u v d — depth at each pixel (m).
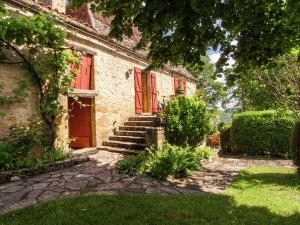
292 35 4.27
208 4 3.46
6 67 7.21
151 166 6.73
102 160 8.14
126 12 4.20
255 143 11.24
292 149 7.06
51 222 3.79
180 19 3.79
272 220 4.05
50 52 7.90
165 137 8.72
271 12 4.18
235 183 6.30
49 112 7.90
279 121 10.82
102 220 3.88
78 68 9.23
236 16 3.86
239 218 4.08
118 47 11.36
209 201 4.80
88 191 5.30
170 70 16.16
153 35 4.49
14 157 6.74
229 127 12.73
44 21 7.21
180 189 5.66
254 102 17.67
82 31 9.39
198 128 9.44
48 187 5.56
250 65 4.68
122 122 11.45
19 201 4.77
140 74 12.99
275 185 6.12
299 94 8.55
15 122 7.31
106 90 10.59
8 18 6.65
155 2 3.72
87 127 10.10
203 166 8.26
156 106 14.20
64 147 8.38
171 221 3.88
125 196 4.93
